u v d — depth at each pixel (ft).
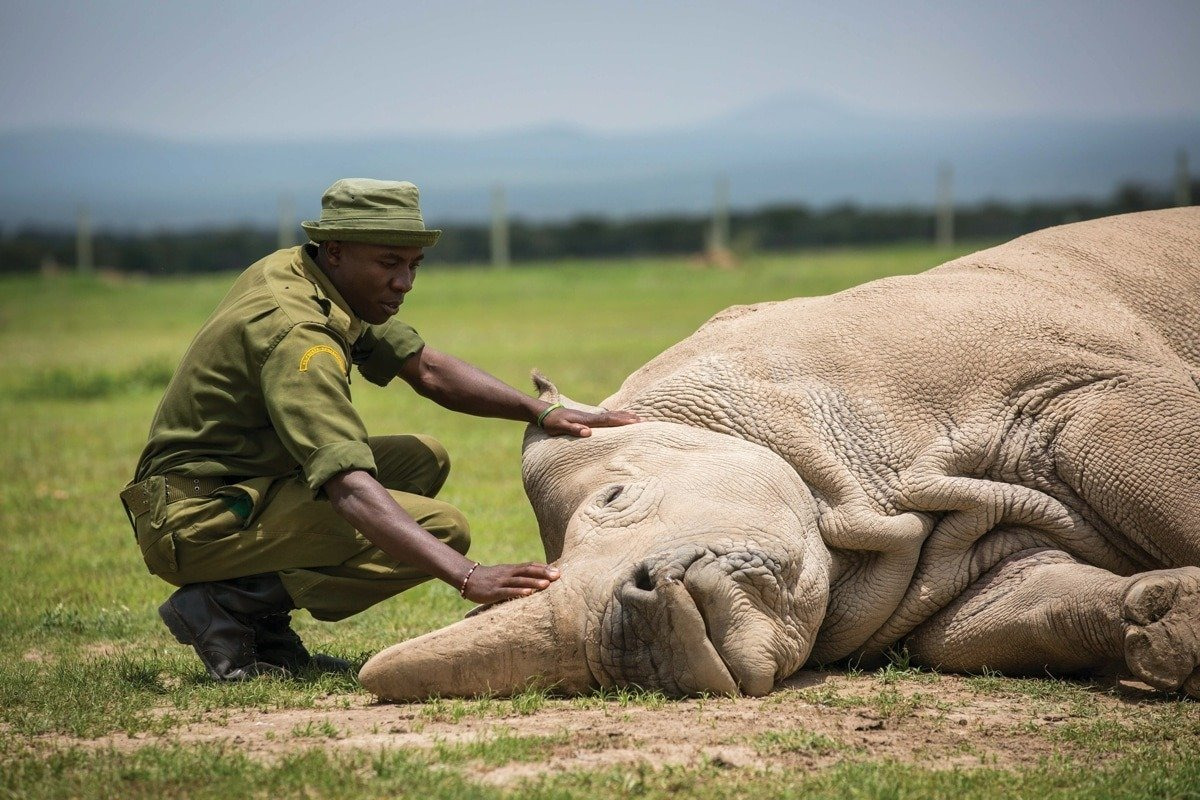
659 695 30.50
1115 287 38.29
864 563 34.55
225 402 34.42
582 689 31.12
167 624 35.35
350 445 32.48
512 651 30.83
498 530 54.80
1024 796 24.56
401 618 43.27
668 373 37.37
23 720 30.14
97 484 69.82
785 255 288.71
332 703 31.83
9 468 74.74
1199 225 40.60
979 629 33.78
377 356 37.86
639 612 30.30
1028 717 29.78
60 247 311.06
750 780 25.45
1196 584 30.09
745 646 30.60
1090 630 31.55
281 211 275.18
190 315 194.49
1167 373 35.17
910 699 31.01
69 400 107.24
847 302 37.35
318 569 34.99
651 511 31.96
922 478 34.42
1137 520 33.78
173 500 34.55
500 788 24.98
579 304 187.73
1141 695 31.42
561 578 31.42
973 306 36.29
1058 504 34.53
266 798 24.76
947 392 35.35
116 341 158.71
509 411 37.24
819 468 34.22
